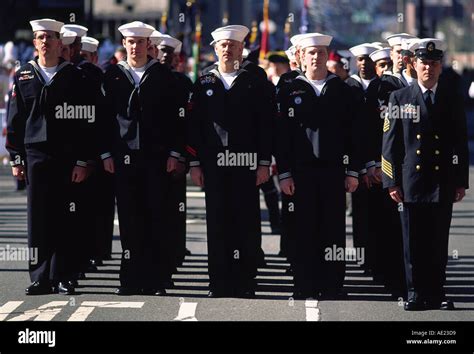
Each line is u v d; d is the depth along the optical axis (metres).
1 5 62.31
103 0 112.12
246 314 21.86
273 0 187.62
